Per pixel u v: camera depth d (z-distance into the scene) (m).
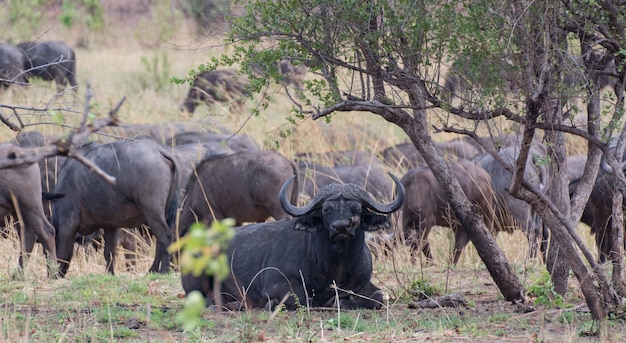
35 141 44.47
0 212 38.19
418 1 25.77
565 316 26.86
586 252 25.77
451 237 39.66
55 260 37.50
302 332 25.14
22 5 101.19
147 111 68.81
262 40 28.72
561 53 24.78
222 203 43.75
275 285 29.31
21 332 24.88
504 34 24.88
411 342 23.95
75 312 28.72
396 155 55.97
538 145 43.41
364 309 29.52
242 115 62.28
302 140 58.19
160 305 30.91
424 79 27.47
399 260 38.97
